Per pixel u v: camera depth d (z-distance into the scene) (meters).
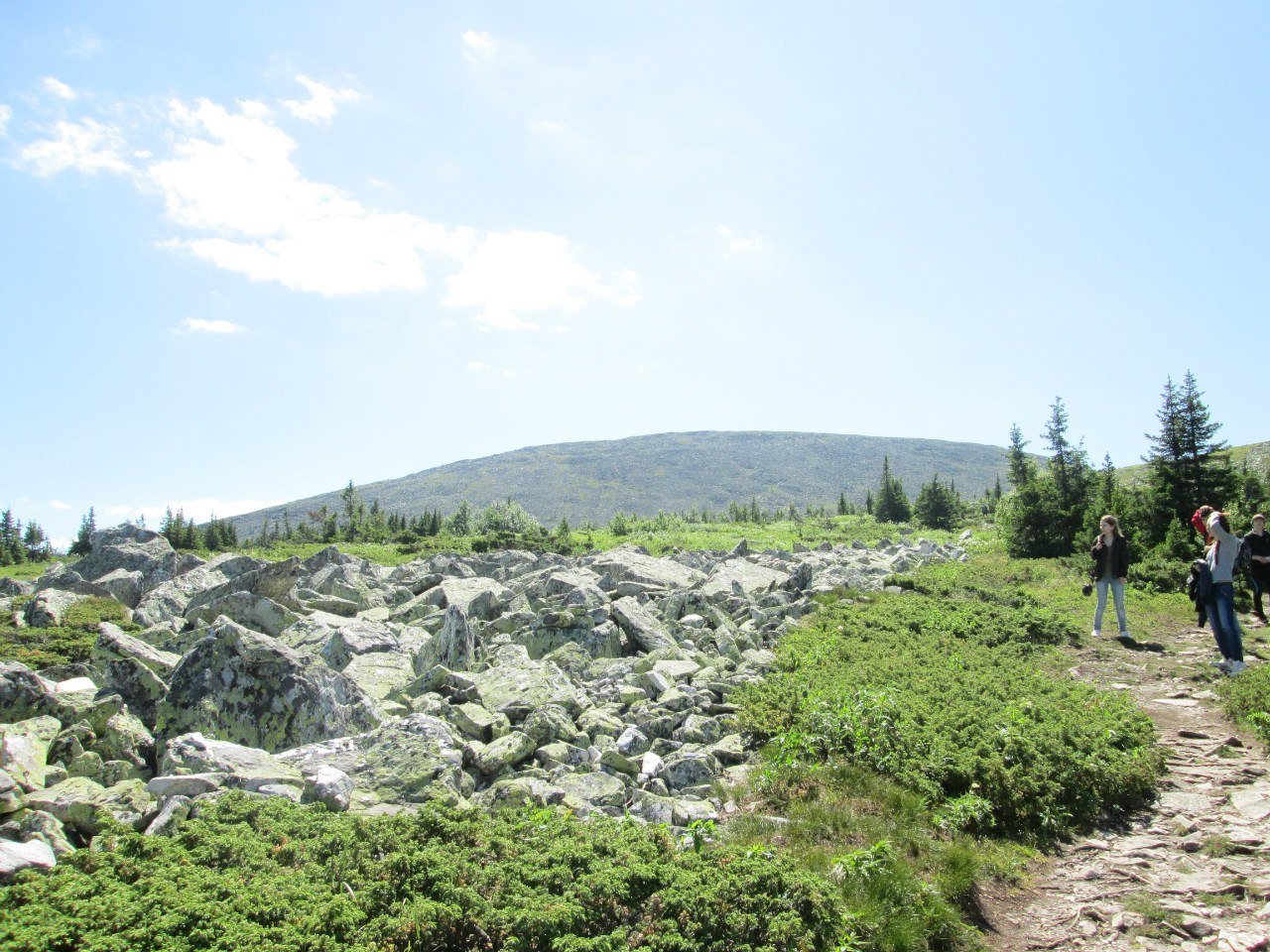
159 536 28.08
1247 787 9.22
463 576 27.50
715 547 66.50
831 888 6.28
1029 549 37.16
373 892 5.72
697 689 13.32
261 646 10.49
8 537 91.19
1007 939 6.48
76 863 6.00
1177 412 35.88
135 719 9.97
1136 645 17.08
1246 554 17.98
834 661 14.89
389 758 9.14
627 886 5.88
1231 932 6.18
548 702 11.88
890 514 116.50
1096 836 8.40
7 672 9.84
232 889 5.62
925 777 9.20
